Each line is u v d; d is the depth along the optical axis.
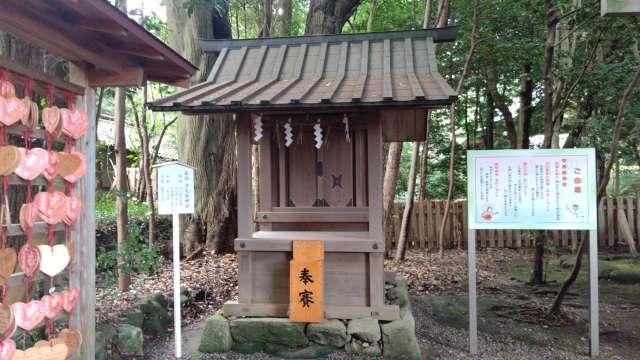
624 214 10.62
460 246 10.93
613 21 5.95
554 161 4.27
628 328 5.26
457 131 14.77
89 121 2.92
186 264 7.99
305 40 5.30
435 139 12.81
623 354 4.36
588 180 4.24
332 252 4.29
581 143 9.32
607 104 8.21
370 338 4.05
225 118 8.95
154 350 4.30
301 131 4.44
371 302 4.22
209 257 8.50
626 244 10.77
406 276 7.89
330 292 4.30
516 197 4.32
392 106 3.70
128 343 4.06
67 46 2.49
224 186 8.87
